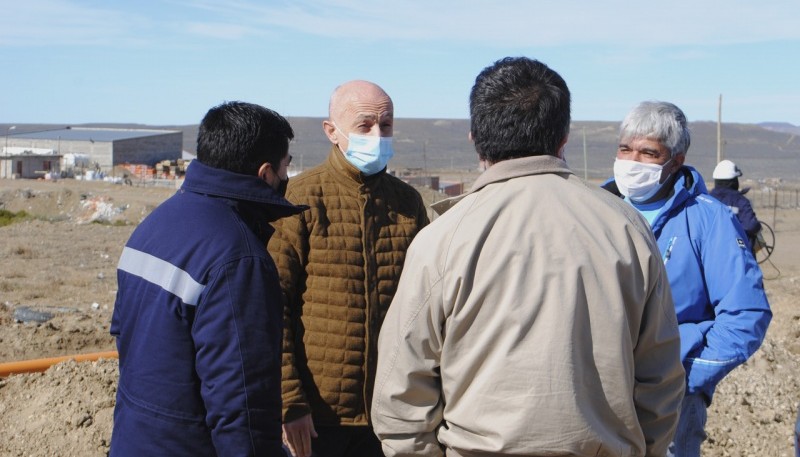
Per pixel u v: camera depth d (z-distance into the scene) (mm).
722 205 3598
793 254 30766
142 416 2686
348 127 3658
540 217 2402
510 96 2504
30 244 26516
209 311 2625
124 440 2715
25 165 80500
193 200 2809
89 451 5391
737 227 3582
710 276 3498
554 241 2375
